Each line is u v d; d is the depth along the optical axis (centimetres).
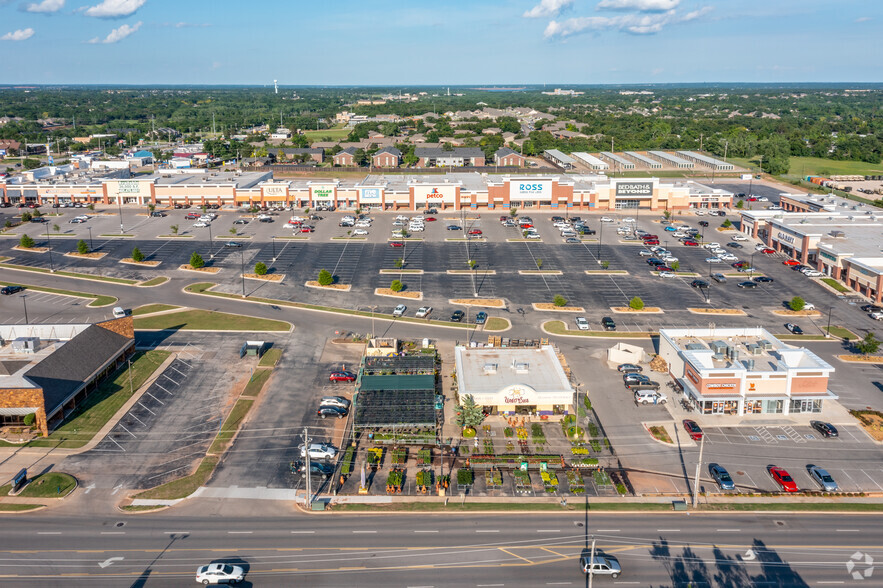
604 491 7662
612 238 19012
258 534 6875
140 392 9869
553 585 6219
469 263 16162
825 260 15700
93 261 16662
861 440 8706
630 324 12694
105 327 10738
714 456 8369
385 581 6241
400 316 13062
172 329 12288
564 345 11681
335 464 8162
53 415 8819
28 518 7075
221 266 16325
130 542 6731
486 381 9738
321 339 11906
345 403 9481
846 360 11119
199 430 8862
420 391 9750
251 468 8031
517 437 8812
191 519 7100
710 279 15488
